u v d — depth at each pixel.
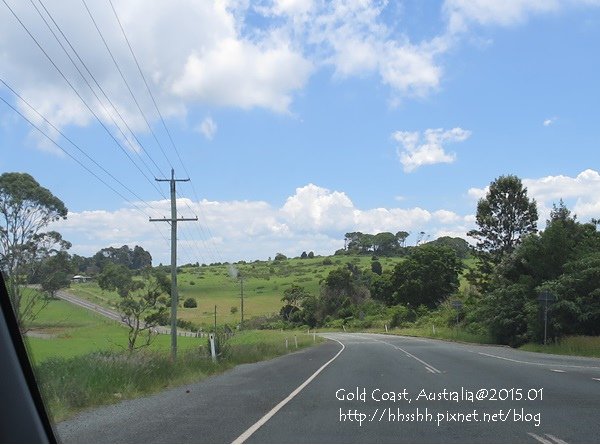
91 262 90.69
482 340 43.06
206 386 16.84
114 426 10.20
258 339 51.81
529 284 38.78
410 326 76.38
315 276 144.38
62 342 40.62
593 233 39.16
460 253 145.00
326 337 64.12
